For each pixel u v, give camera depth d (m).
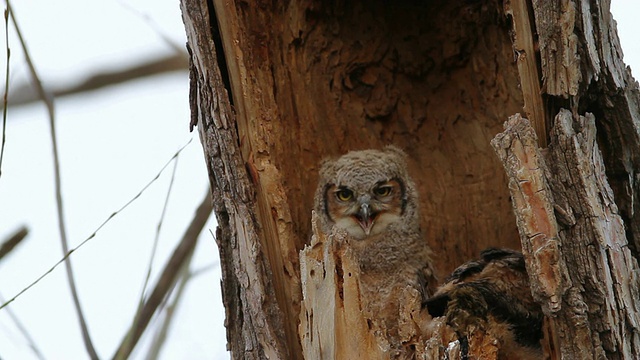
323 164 12.72
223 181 9.60
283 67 12.12
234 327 9.59
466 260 12.78
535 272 8.03
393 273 12.39
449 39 12.57
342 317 8.52
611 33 9.44
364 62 12.96
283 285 9.60
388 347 8.49
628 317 8.37
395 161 12.79
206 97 9.80
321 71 12.71
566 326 8.25
